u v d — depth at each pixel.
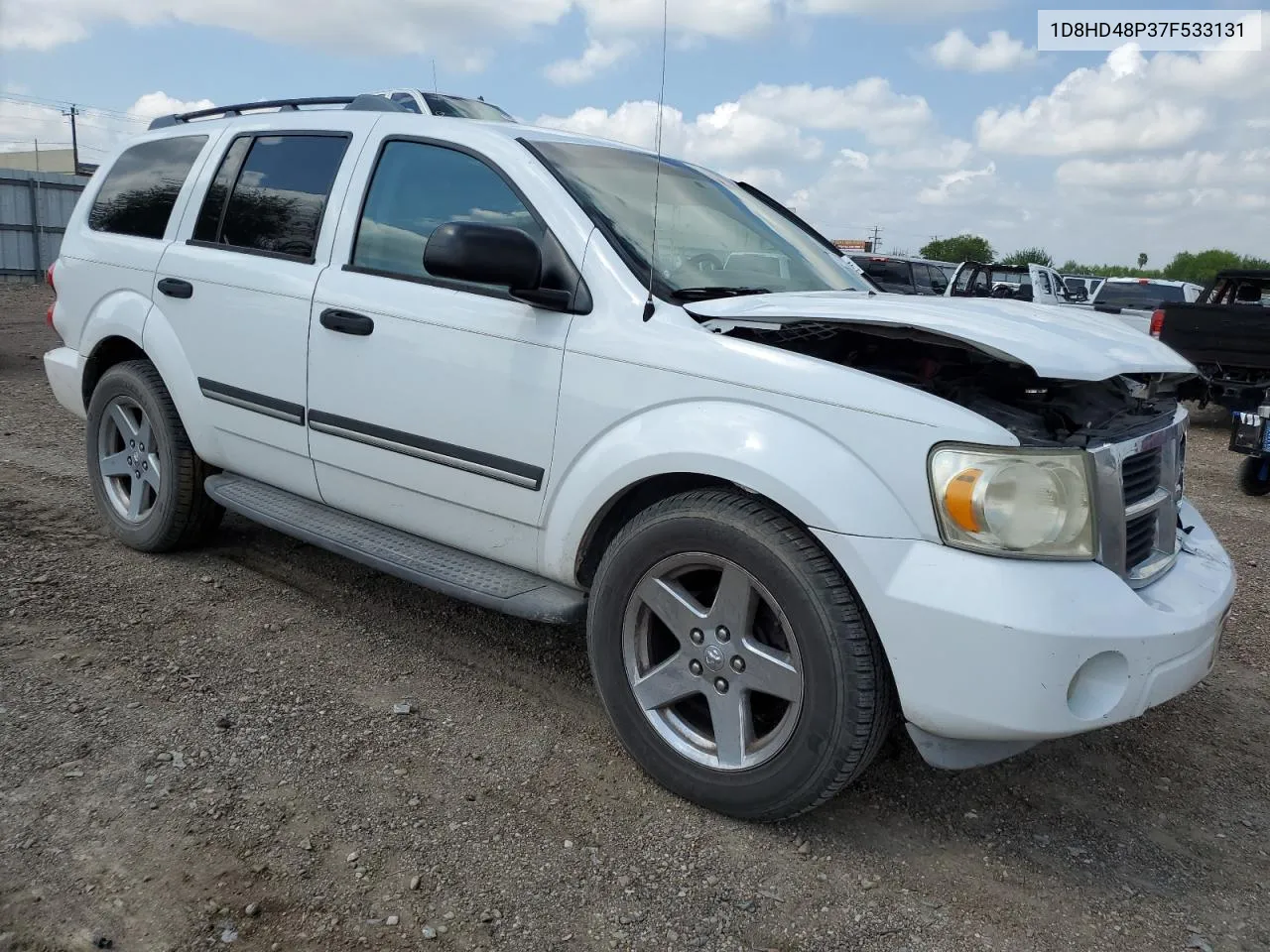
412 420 3.33
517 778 2.86
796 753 2.53
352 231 3.59
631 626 2.85
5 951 2.06
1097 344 2.63
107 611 3.81
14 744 2.84
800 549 2.49
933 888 2.51
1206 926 2.43
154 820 2.54
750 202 3.95
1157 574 2.68
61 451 6.35
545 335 2.99
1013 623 2.25
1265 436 7.22
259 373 3.80
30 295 18.55
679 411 2.71
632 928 2.28
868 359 2.86
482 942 2.20
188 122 4.65
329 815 2.62
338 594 4.16
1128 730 3.46
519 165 3.23
